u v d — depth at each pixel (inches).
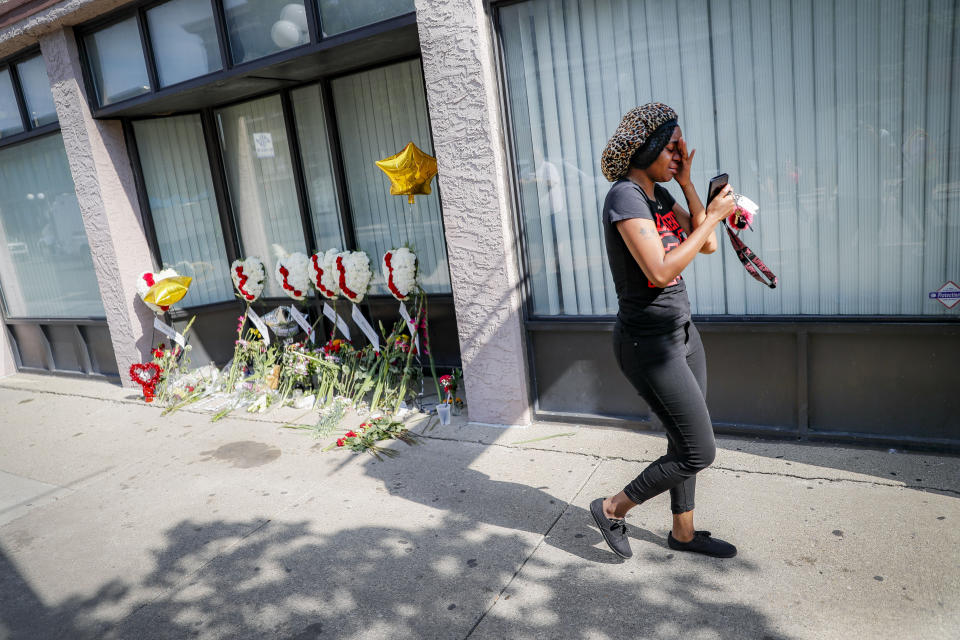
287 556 112.0
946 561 90.2
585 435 144.9
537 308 153.7
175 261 229.0
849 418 125.5
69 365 261.9
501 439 148.4
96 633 98.1
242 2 174.7
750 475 118.6
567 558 102.1
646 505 114.6
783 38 118.8
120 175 214.8
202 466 154.4
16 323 270.2
